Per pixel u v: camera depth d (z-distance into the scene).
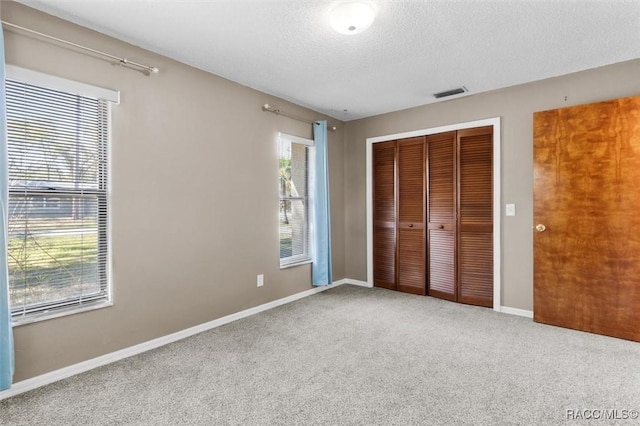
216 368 2.29
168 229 2.75
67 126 2.21
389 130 4.35
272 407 1.84
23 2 1.99
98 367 2.31
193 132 2.93
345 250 4.82
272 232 3.69
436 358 2.42
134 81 2.53
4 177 1.85
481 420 1.72
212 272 3.08
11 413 1.80
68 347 2.19
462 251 3.77
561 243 3.01
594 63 2.86
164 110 2.72
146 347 2.59
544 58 2.75
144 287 2.59
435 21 2.17
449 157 3.85
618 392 1.97
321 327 3.06
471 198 3.70
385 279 4.47
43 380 2.08
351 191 4.77
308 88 3.46
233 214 3.27
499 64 2.86
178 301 2.82
